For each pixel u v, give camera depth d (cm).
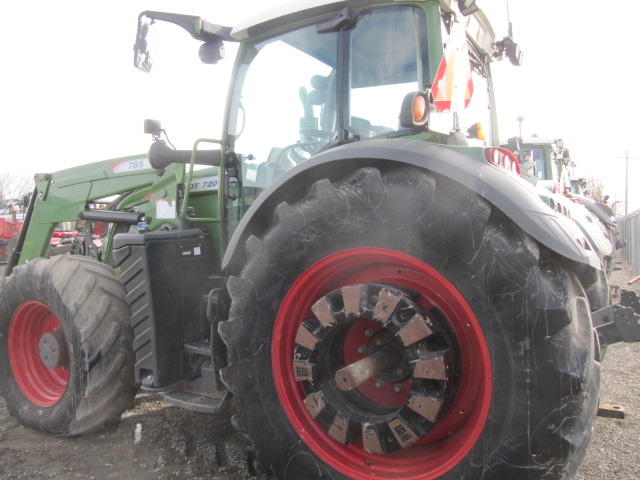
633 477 266
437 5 248
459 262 194
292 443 229
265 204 243
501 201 192
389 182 210
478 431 192
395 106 260
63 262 334
